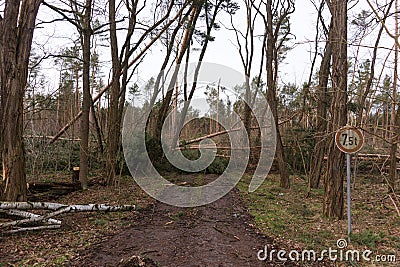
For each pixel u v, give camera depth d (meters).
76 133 16.64
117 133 10.73
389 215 7.41
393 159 9.80
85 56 10.27
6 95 6.48
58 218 6.68
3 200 6.40
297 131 14.16
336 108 6.93
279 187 11.52
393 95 5.96
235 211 8.05
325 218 7.14
